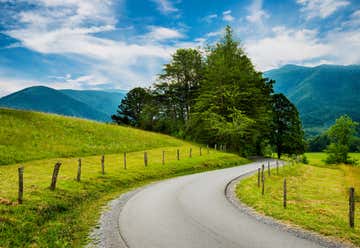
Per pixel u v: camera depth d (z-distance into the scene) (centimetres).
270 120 6175
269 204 1608
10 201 1330
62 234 1075
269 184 2434
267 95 6219
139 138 5166
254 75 5731
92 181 2148
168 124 6800
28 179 1944
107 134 4881
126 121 8181
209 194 1902
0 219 1100
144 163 3303
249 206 1594
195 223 1212
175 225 1180
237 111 5062
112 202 1666
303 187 2330
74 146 3797
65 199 1587
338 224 1223
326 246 969
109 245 967
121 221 1247
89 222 1248
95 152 3750
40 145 3484
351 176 2780
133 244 971
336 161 5966
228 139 5469
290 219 1295
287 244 978
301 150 6438
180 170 3291
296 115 6438
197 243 977
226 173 3162
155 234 1070
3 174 2078
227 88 5350
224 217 1321
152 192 1972
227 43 5412
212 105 5419
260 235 1068
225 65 5362
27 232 1073
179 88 6819
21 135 3669
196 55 6581
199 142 6244
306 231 1135
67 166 2706
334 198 1866
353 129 5931
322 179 2967
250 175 3023
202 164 3753
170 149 4734
